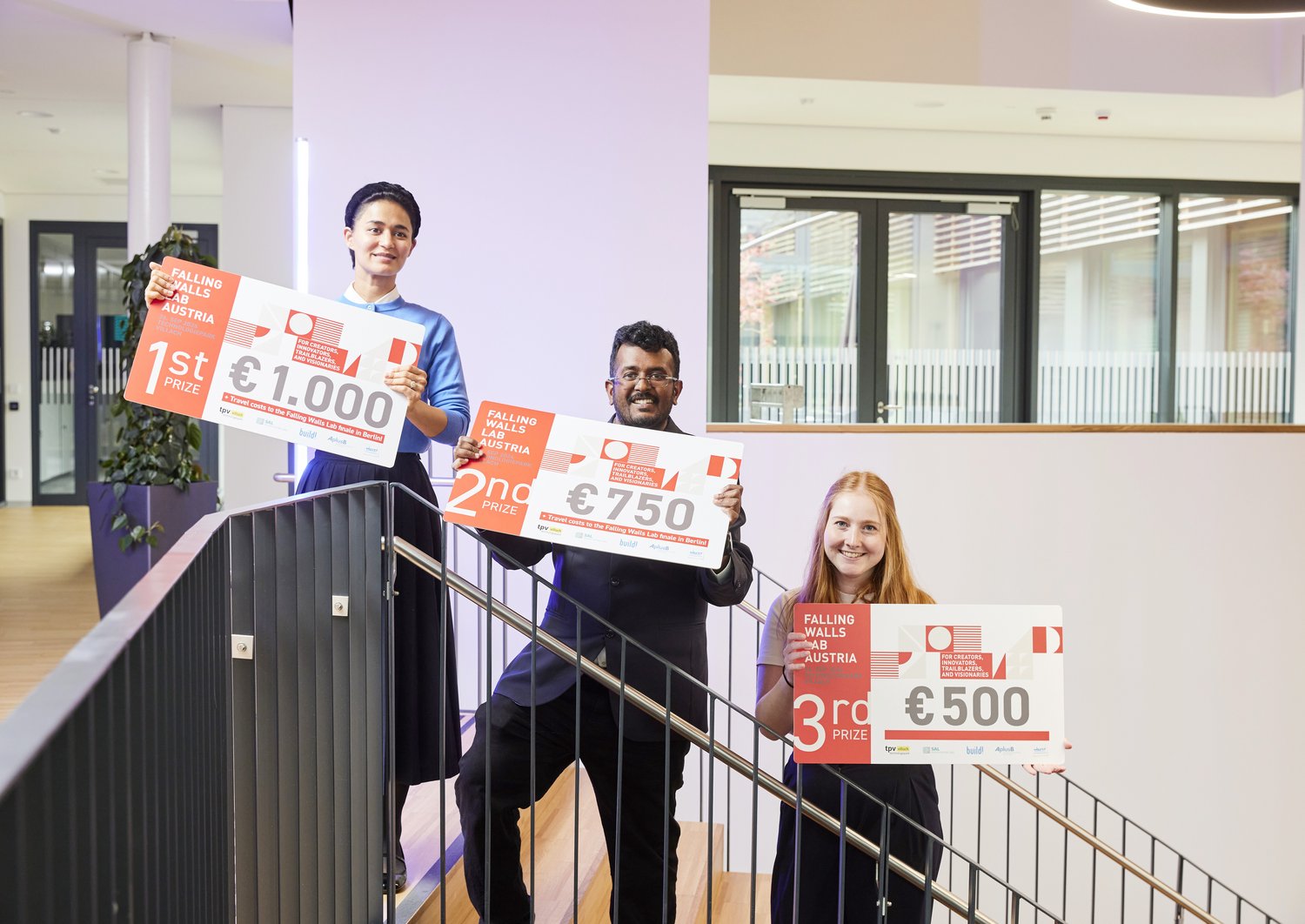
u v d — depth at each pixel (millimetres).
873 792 2121
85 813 750
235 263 6363
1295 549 4582
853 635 1943
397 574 2205
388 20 3945
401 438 2256
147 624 962
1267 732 4625
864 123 6473
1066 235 7059
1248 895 4695
